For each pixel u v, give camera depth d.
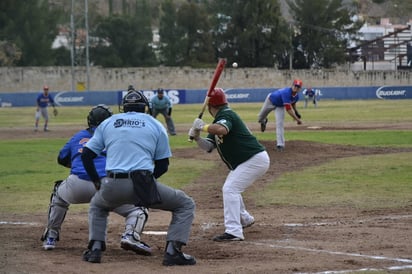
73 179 18.39
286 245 19.50
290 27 164.75
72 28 132.25
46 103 66.62
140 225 17.77
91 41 171.12
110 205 17.02
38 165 40.47
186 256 17.08
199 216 25.03
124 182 16.48
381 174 35.25
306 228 22.16
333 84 147.75
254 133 59.53
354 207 26.55
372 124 70.62
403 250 18.50
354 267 16.56
